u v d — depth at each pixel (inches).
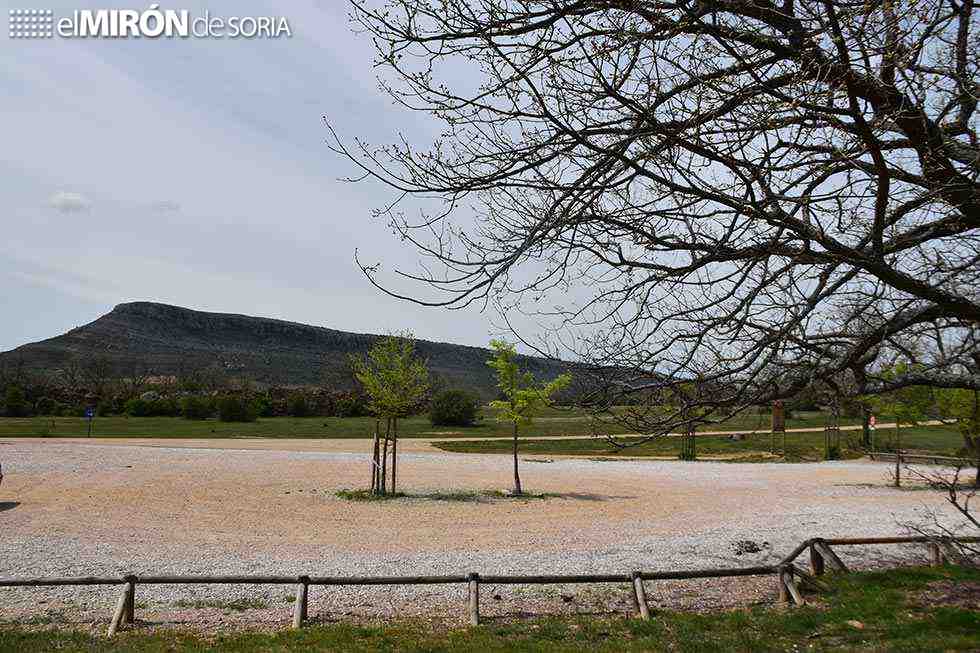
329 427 2406.5
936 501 901.2
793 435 2070.6
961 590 393.4
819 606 383.9
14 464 1075.3
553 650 322.7
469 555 567.2
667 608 412.8
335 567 517.3
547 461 1465.3
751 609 399.9
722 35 223.1
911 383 277.3
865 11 195.8
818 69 210.7
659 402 252.8
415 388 921.5
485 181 225.3
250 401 2672.2
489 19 227.1
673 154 236.1
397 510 797.2
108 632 357.7
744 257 240.8
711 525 717.9
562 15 221.5
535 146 224.2
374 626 373.7
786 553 572.7
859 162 222.1
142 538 606.9
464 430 2386.8
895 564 514.6
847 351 257.8
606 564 536.7
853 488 1041.5
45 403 2684.5
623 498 918.4
